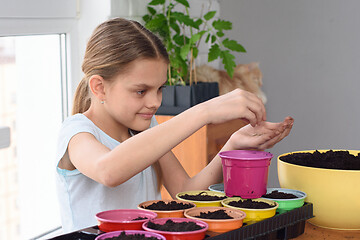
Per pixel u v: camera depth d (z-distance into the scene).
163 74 1.24
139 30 1.23
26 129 2.20
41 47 2.25
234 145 1.33
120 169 1.04
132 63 1.18
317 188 1.11
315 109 3.88
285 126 1.27
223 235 0.91
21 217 2.20
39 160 2.29
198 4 3.18
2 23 1.97
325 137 3.90
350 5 3.72
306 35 3.79
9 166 2.12
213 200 1.11
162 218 0.95
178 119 1.06
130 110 1.21
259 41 3.70
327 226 1.13
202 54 3.20
